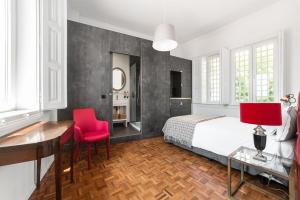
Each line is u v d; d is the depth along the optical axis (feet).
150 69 12.51
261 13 11.16
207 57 15.25
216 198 5.00
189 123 8.84
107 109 10.54
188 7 10.87
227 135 6.75
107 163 7.59
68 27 9.08
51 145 3.26
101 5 10.68
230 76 13.34
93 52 9.91
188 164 7.49
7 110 4.77
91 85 9.86
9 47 4.89
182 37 16.37
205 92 15.51
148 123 12.40
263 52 11.31
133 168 7.06
